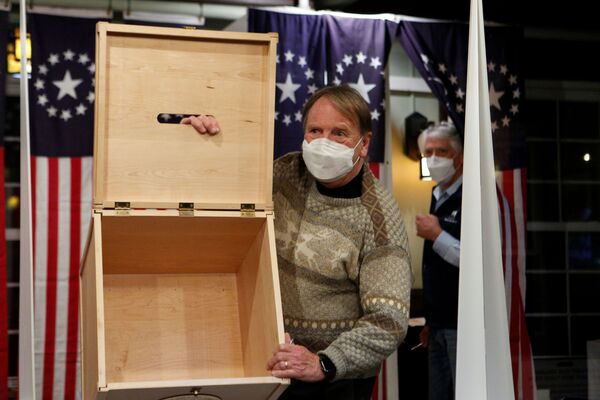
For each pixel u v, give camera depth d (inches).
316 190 101.9
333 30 182.1
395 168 219.3
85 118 178.2
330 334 99.0
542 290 221.5
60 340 173.6
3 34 171.8
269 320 92.9
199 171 94.0
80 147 177.6
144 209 91.3
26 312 90.4
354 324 99.7
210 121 94.0
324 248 98.3
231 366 107.3
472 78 94.0
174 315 108.5
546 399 193.3
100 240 88.6
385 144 185.6
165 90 93.6
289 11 180.5
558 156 226.1
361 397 101.3
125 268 108.4
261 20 178.4
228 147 95.1
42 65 177.3
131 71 92.7
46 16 178.5
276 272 91.4
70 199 176.4
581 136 226.8
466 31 189.6
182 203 92.4
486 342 93.5
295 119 177.9
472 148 93.0
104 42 91.4
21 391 89.9
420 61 185.8
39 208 174.9
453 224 177.6
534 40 219.0
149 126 93.0
